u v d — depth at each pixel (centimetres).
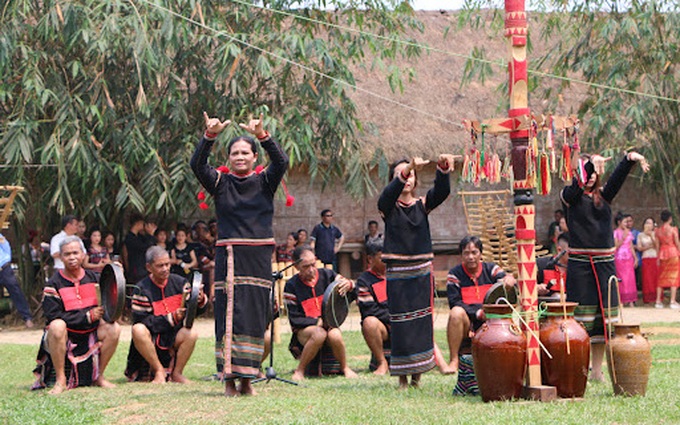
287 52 1678
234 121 1612
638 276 2025
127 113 1659
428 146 1917
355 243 1973
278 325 1341
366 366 1087
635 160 851
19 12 1544
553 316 730
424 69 2127
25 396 845
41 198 1606
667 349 1136
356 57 1755
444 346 1255
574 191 865
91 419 675
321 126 1766
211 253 1738
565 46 1967
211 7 1650
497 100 2072
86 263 1584
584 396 745
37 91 1503
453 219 2012
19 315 1750
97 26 1548
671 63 1844
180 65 1681
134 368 962
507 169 740
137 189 1750
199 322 1686
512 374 710
